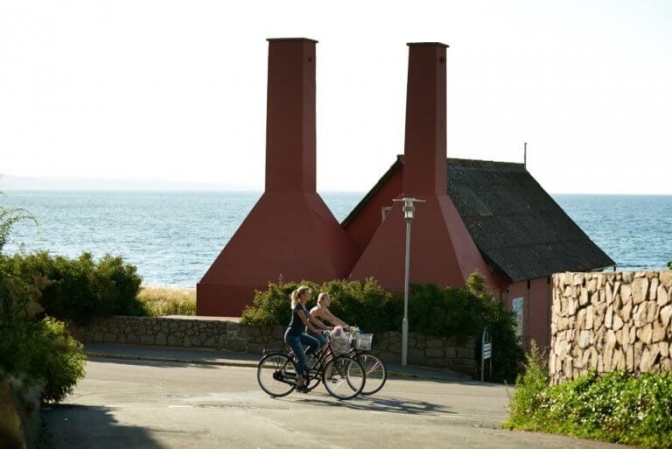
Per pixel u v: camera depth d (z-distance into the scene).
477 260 50.06
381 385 28.03
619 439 16.94
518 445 16.58
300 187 50.25
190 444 16.95
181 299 60.97
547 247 58.62
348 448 16.56
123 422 19.53
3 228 22.52
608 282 20.47
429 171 48.66
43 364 18.72
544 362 24.14
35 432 16.94
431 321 39.56
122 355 40.03
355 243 54.44
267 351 27.72
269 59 50.34
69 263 43.44
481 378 39.19
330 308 40.62
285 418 20.80
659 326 18.52
